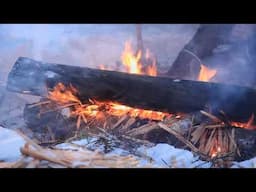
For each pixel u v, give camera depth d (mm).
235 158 2516
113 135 2709
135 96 2764
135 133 2719
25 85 2816
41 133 2895
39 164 2213
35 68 2832
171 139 2654
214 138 2648
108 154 2432
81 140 2668
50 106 2969
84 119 2883
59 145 2559
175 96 2723
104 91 2779
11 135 2600
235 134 2660
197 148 2617
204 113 2725
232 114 2689
